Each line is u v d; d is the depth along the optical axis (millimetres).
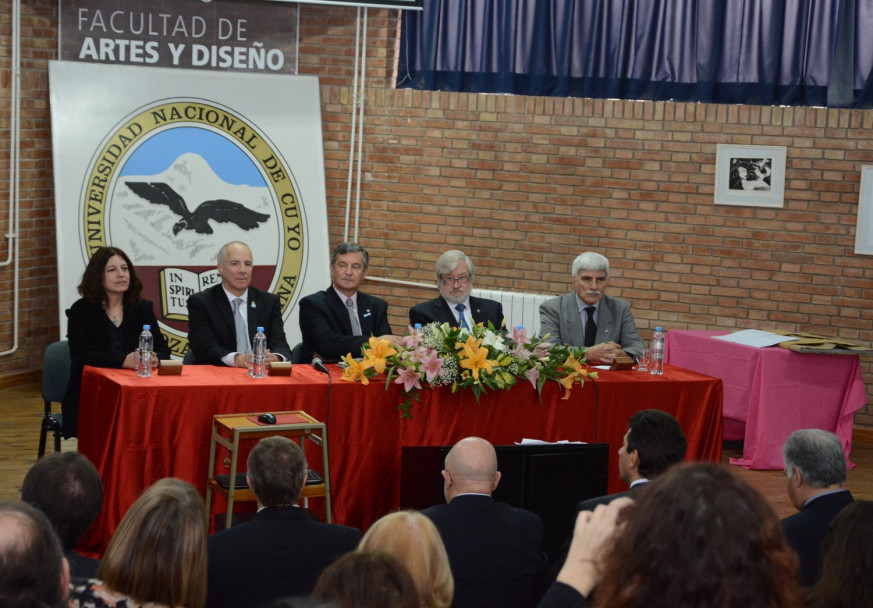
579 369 4707
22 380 7750
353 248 5445
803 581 2730
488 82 7719
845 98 7129
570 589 1363
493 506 2898
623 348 5570
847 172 7125
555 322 5621
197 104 7645
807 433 2947
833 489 2900
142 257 7570
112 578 2039
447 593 2016
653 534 1218
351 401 4477
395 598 1400
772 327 7375
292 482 2773
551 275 7742
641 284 7602
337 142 7949
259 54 7773
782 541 1237
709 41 7332
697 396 4953
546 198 7691
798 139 7199
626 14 7434
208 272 7699
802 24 7195
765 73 7277
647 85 7500
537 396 4738
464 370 4559
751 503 1229
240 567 2619
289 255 7793
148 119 7574
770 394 6398
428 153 7832
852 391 6480
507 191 7750
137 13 7609
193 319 5246
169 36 7664
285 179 7762
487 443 2984
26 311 7805
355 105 7852
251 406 4324
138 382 4238
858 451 6996
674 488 1239
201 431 4273
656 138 7445
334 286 5520
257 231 7754
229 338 5273
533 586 2891
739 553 1193
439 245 7906
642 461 3225
